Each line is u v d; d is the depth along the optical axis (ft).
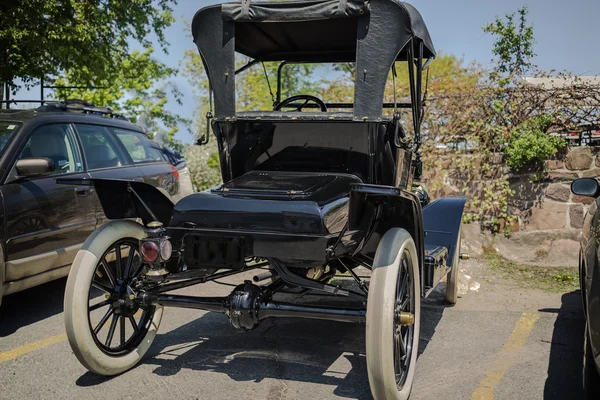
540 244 24.09
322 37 14.87
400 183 14.15
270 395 11.05
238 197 11.07
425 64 15.31
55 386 11.41
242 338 14.37
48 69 29.76
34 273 15.20
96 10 28.89
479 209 25.18
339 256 11.42
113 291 11.90
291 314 10.78
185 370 12.25
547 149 23.26
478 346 14.02
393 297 9.66
